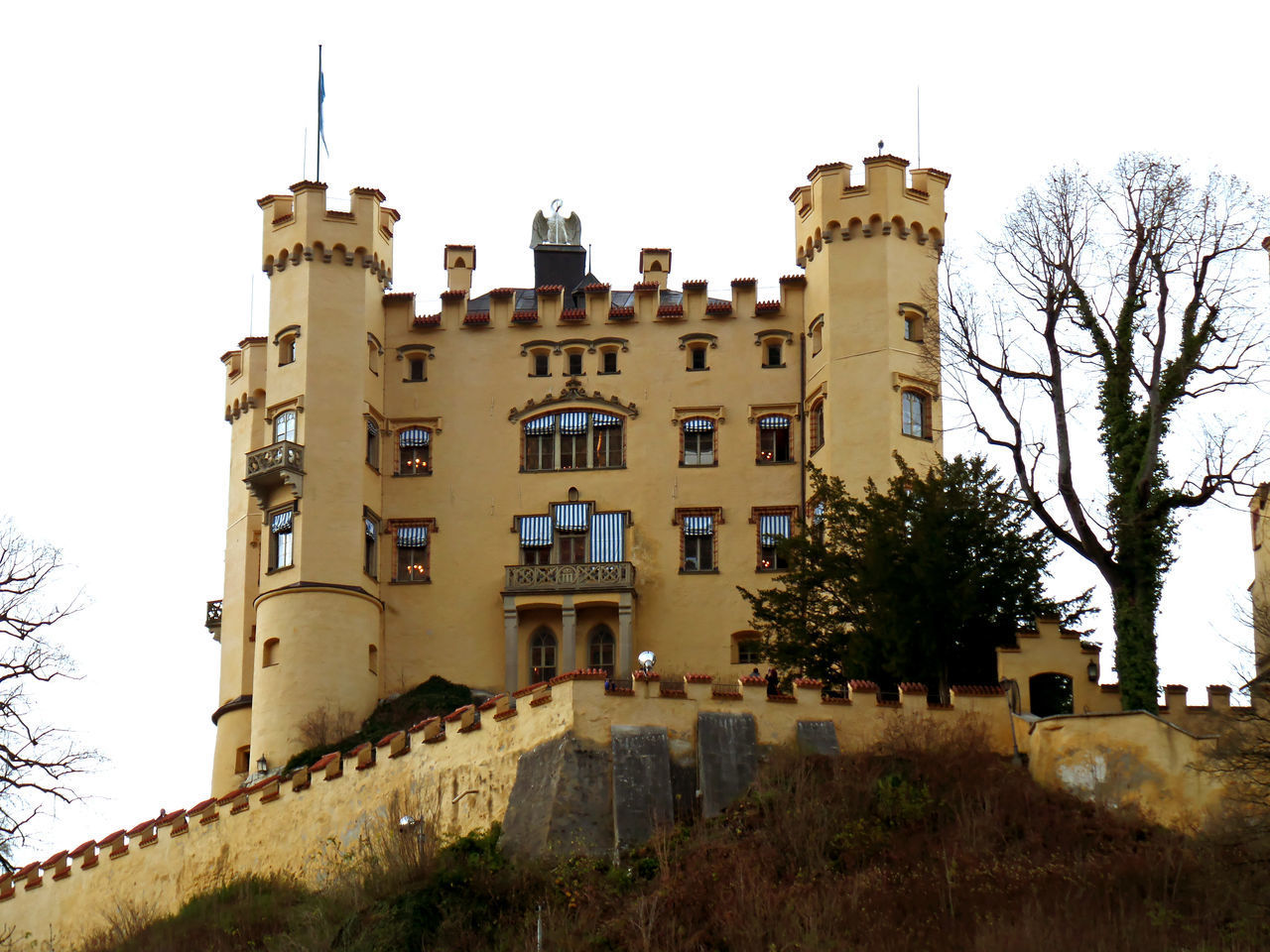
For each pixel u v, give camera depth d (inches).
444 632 2982.3
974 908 1877.5
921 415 2928.2
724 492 3004.4
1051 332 2372.0
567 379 3070.9
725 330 3065.9
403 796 2174.0
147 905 2303.2
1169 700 2213.3
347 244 3041.3
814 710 2162.9
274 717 2839.6
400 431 3073.3
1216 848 1939.0
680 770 2108.8
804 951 1815.9
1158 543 2273.6
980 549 2367.1
